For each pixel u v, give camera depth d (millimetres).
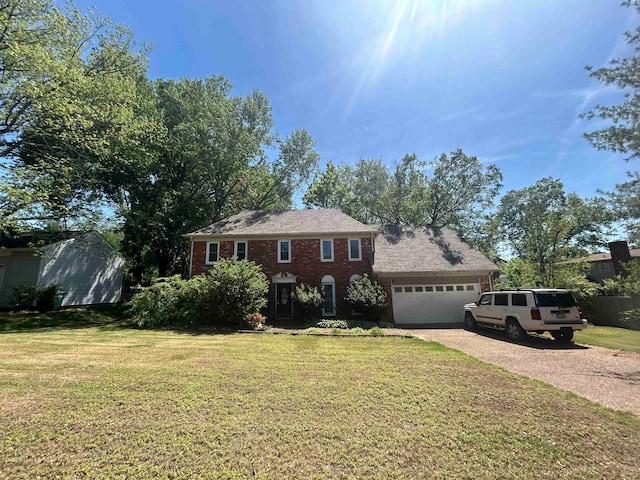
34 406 4156
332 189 32188
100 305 20812
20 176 12688
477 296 16141
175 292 13547
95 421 3730
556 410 4230
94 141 14820
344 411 4125
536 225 27438
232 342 9320
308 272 17719
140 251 21938
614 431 3648
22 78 12203
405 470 2855
